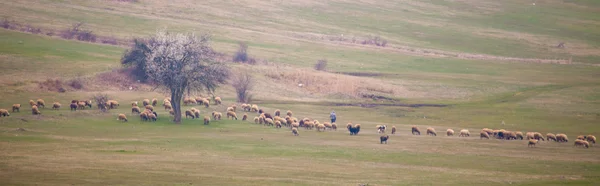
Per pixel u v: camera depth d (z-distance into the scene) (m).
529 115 183.25
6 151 89.75
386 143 117.38
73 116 135.75
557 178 86.12
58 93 169.38
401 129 148.62
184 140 111.50
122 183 71.81
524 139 134.50
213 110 163.25
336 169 88.19
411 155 103.25
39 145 97.31
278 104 186.50
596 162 100.69
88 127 122.94
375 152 105.12
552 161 100.88
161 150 98.94
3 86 166.88
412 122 168.88
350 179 81.06
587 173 90.81
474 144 120.44
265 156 97.69
